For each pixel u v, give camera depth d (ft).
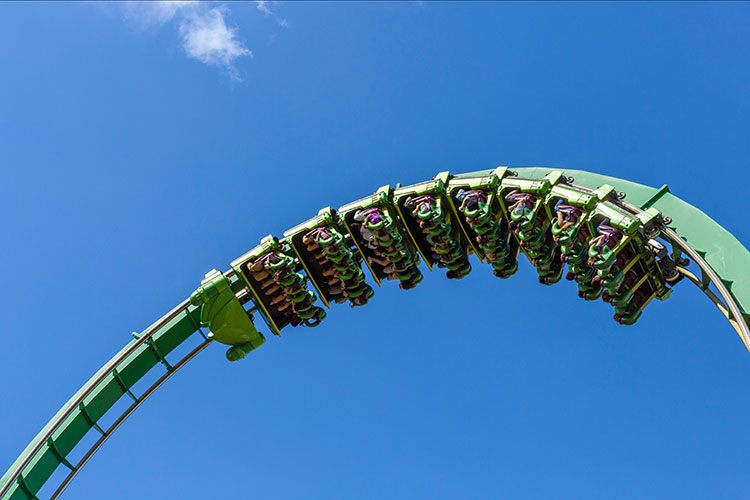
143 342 106.22
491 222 101.81
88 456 106.11
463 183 103.19
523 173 103.81
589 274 97.25
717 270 86.79
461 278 107.76
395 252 105.70
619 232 93.50
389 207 105.91
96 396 105.81
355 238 107.45
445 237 103.50
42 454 102.73
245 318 107.86
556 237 95.45
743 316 82.89
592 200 94.58
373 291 109.81
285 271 104.94
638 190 95.61
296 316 109.29
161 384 109.50
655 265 96.27
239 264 106.22
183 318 109.29
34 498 102.17
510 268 106.32
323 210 107.24
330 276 108.27
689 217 91.56
